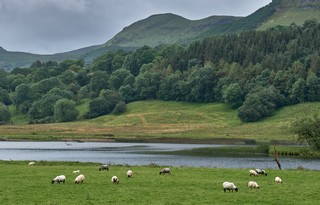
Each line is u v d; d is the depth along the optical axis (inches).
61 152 4200.3
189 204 1424.7
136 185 1791.3
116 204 1416.1
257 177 2081.7
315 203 1456.7
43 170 2228.1
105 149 4611.2
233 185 1684.3
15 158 3543.3
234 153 4190.5
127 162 3250.5
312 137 4106.8
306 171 2338.8
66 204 1413.6
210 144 5482.3
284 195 1592.0
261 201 1485.0
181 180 1932.8
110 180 1911.9
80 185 1775.3
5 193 1590.8
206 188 1745.8
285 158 3693.4
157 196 1556.3
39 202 1443.2
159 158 3614.7
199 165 3068.4
